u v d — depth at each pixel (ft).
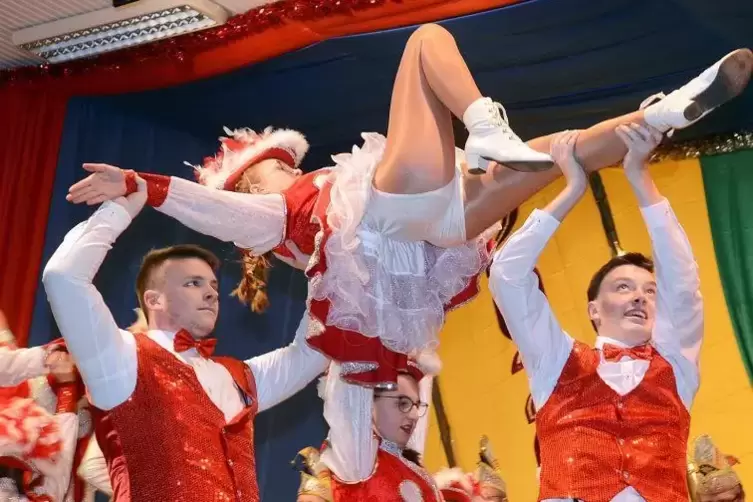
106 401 8.48
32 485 10.75
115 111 16.29
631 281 9.76
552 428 9.12
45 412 11.03
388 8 13.00
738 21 12.12
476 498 12.52
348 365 9.15
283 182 10.02
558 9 12.35
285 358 9.93
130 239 16.22
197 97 15.44
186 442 8.47
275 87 14.76
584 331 15.11
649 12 12.22
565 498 8.72
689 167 15.01
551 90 13.75
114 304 15.93
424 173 8.52
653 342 9.34
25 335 15.31
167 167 16.30
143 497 8.25
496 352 15.80
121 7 14.44
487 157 8.00
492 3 12.50
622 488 8.65
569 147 8.75
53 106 16.11
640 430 8.91
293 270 17.21
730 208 14.57
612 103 13.82
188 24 14.53
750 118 14.44
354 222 8.71
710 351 14.14
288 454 16.58
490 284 9.41
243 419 8.98
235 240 9.05
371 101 14.67
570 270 15.43
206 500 8.30
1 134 16.06
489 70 13.50
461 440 15.62
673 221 9.00
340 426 10.00
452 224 8.97
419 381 11.27
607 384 9.11
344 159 9.18
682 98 8.07
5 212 15.79
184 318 9.40
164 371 8.73
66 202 15.81
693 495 12.76
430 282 9.39
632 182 8.92
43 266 15.61
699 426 13.88
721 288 14.32
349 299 8.75
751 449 13.53
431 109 8.68
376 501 9.91
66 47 15.49
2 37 15.84
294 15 13.64
